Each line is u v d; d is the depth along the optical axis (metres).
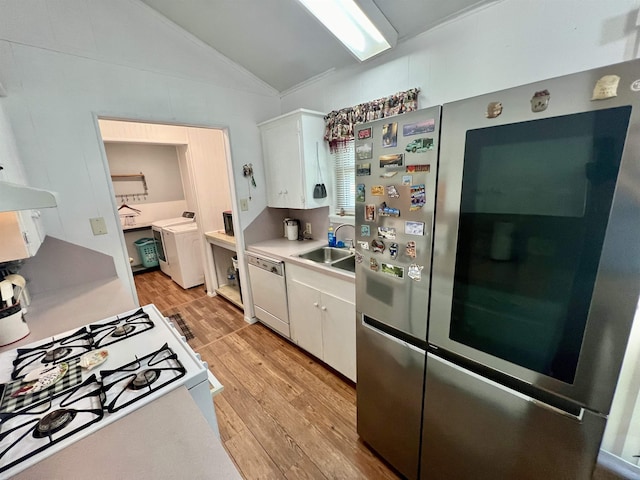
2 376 1.04
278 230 3.11
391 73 1.95
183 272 4.00
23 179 1.50
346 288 1.88
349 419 1.78
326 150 2.53
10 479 0.65
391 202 1.18
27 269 1.71
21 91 1.59
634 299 0.70
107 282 1.92
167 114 2.17
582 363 0.80
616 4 1.15
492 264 0.94
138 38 1.96
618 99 0.65
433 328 1.14
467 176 0.94
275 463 1.51
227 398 1.97
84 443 0.73
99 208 1.91
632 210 0.67
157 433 0.76
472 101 0.88
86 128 1.82
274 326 2.72
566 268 0.79
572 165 0.74
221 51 2.34
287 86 2.71
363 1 1.43
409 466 1.37
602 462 1.38
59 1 1.66
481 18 1.50
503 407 0.99
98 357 1.10
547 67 1.36
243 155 2.70
